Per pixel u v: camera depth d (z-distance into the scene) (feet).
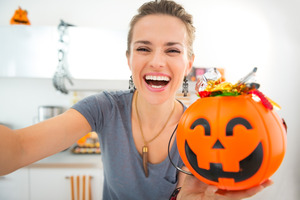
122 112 2.33
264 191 6.42
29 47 6.25
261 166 1.41
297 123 7.16
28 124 6.86
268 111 1.50
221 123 1.44
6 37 6.22
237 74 7.39
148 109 2.21
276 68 7.32
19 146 1.50
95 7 7.17
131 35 2.15
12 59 6.25
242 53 7.40
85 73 6.38
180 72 2.03
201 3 7.40
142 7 2.03
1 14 6.91
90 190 5.66
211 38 7.41
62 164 5.63
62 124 1.81
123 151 2.23
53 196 5.60
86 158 5.87
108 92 2.48
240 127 1.40
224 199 1.54
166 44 1.91
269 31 7.36
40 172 5.60
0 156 1.37
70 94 6.98
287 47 7.30
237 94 1.56
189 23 2.13
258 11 7.40
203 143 1.48
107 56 6.40
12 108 6.83
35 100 6.89
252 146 1.38
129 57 2.32
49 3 7.06
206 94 1.64
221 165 1.44
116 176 2.28
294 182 6.66
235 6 7.43
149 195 2.36
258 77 7.33
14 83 6.84
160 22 1.88
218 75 1.70
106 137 2.25
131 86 2.55
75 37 6.33
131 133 2.29
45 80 6.92
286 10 7.33
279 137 1.45
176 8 1.96
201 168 1.53
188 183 1.80
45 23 7.06
